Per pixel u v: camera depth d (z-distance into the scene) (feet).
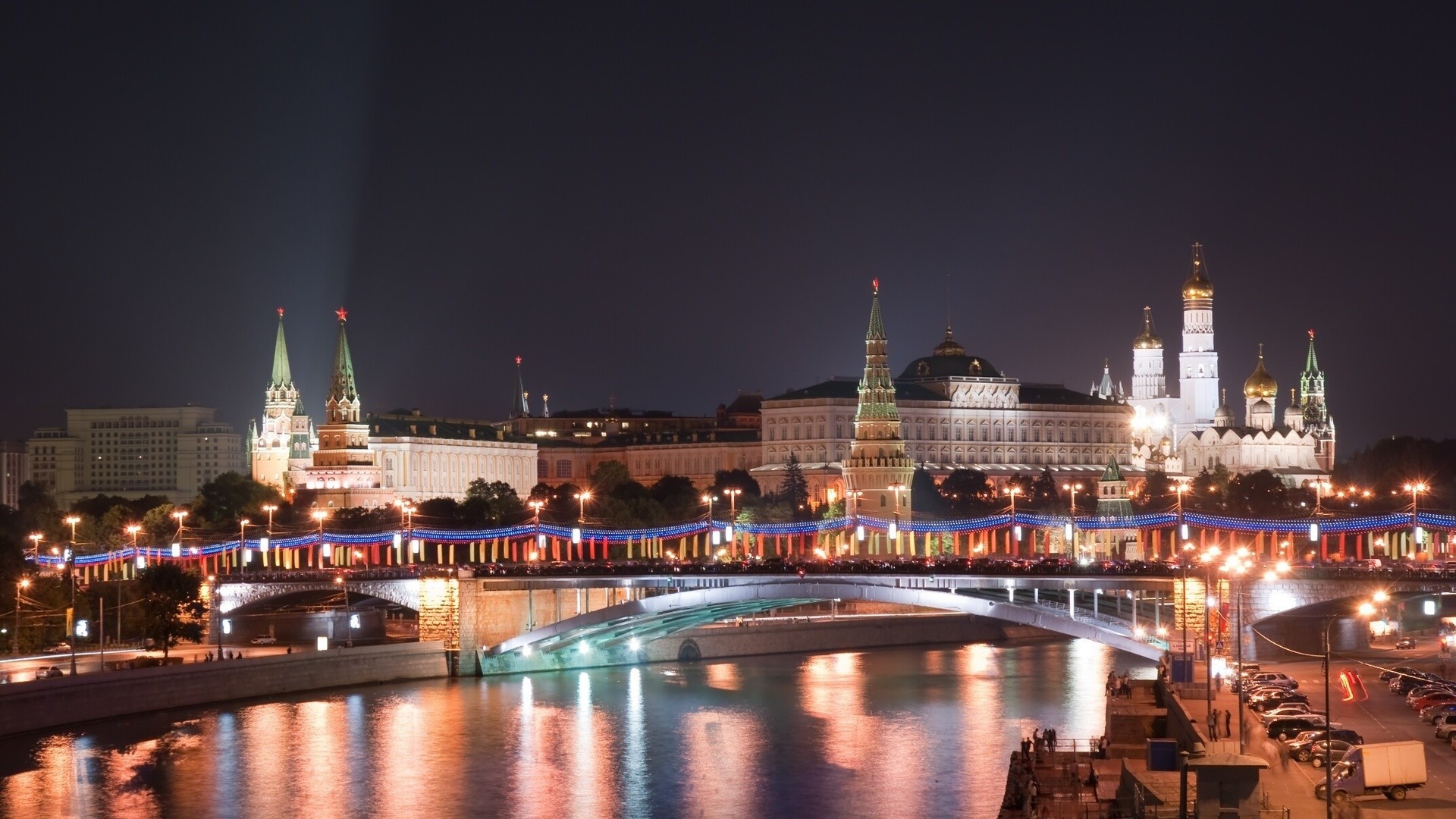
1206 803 477.77
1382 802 520.01
